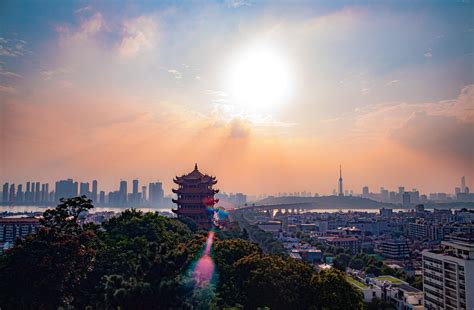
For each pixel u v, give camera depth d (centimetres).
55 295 6366
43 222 7544
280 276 8119
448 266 11469
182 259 5169
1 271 6212
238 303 8081
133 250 8369
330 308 8362
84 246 7319
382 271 18788
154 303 4534
